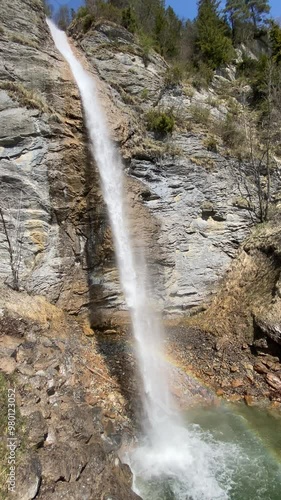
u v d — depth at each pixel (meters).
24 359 8.12
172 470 7.12
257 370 10.34
